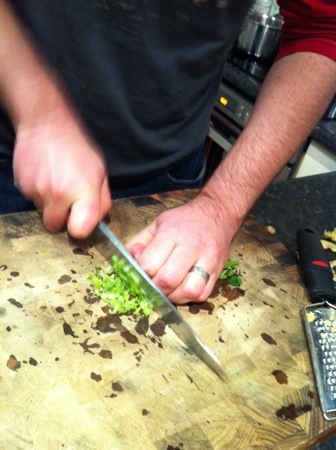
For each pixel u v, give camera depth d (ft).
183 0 1.46
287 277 1.61
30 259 1.40
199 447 1.07
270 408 1.19
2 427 1.00
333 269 1.67
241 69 3.11
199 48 1.64
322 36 1.65
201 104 1.95
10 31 1.18
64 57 1.50
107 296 1.35
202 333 1.34
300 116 1.63
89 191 1.30
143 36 1.50
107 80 1.58
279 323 1.43
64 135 1.27
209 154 3.73
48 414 1.05
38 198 1.31
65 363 1.16
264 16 3.11
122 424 1.07
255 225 1.81
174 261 1.36
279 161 1.65
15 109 1.23
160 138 1.87
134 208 1.74
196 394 1.18
